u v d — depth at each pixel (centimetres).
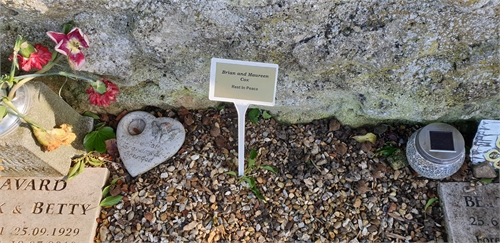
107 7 52
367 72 59
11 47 59
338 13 52
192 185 67
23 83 54
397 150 69
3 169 63
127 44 57
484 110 66
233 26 54
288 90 64
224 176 67
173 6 51
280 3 50
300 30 54
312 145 70
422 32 53
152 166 67
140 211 65
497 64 55
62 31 56
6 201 64
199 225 64
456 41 54
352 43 55
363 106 65
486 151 66
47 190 65
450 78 58
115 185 66
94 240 63
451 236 63
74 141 66
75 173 66
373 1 51
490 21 51
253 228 65
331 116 72
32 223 62
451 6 49
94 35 56
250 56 58
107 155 69
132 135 69
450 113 66
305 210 66
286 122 72
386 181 68
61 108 63
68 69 62
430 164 63
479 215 64
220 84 55
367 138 70
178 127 69
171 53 58
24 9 51
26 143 55
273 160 69
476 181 67
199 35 56
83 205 64
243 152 63
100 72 61
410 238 64
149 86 67
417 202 67
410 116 65
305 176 68
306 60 57
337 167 69
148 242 63
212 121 71
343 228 65
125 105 71
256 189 66
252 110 71
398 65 57
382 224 65
